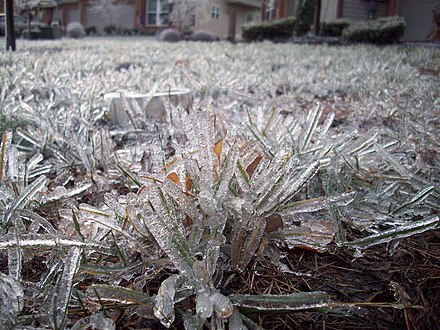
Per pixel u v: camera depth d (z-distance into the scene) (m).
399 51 2.02
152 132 0.73
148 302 0.30
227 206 0.35
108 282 0.34
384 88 1.10
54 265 0.33
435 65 1.21
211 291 0.28
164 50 2.83
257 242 0.34
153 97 0.88
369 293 0.35
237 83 1.24
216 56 2.36
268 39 4.48
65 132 0.64
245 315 0.31
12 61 1.40
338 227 0.38
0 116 0.70
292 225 0.40
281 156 0.37
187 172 0.39
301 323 0.32
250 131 0.50
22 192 0.39
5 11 1.82
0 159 0.42
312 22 4.32
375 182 0.50
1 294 0.27
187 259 0.29
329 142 0.51
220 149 0.43
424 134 0.61
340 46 3.10
